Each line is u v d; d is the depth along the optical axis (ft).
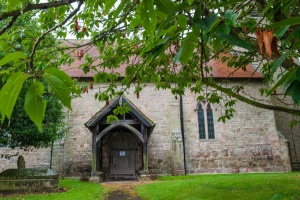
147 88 59.21
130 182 46.91
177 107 58.03
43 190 35.01
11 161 54.08
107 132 53.36
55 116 42.80
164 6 3.45
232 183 33.83
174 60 3.49
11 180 35.24
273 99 61.93
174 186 34.99
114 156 55.57
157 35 3.56
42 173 36.99
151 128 50.31
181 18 3.83
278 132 58.65
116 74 18.97
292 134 62.75
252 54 18.11
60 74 2.95
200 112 59.57
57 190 35.09
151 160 55.36
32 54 4.11
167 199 27.89
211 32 3.58
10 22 3.54
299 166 59.93
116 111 21.83
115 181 48.85
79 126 55.98
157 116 57.82
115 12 3.73
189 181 38.52
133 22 4.50
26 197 29.50
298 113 16.30
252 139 58.29
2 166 53.72
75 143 55.16
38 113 2.89
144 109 58.08
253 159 57.11
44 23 13.44
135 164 55.11
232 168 56.44
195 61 19.63
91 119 48.98
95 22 13.84
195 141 57.36
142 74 18.13
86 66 15.69
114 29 12.58
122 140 56.59
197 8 3.31
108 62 16.29
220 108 59.52
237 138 58.18
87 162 54.34
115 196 33.19
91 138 55.57
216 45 4.13
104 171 54.49
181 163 53.98
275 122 59.41
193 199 26.32
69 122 55.88
